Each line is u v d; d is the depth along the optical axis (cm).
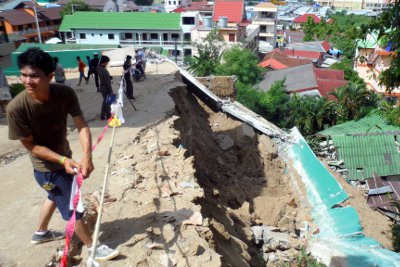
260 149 1400
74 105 393
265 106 2764
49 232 507
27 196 660
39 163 390
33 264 470
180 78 1747
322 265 823
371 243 967
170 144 892
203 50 4138
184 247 509
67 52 2103
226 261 563
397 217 1311
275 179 1285
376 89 2912
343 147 1772
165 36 5025
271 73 3753
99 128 1041
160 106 1237
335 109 2538
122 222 560
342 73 3662
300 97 2795
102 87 1101
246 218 945
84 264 481
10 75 1850
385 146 1747
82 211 378
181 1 8862
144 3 10275
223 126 1609
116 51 1936
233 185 1125
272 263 809
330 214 1100
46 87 349
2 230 548
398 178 1653
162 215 581
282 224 1021
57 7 6544
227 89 1883
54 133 389
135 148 872
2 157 861
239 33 4747
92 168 387
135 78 1602
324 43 6072
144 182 696
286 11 11912
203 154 1216
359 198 1432
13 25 5278
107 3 6925
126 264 469
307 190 1229
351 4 13262
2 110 1169
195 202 647
